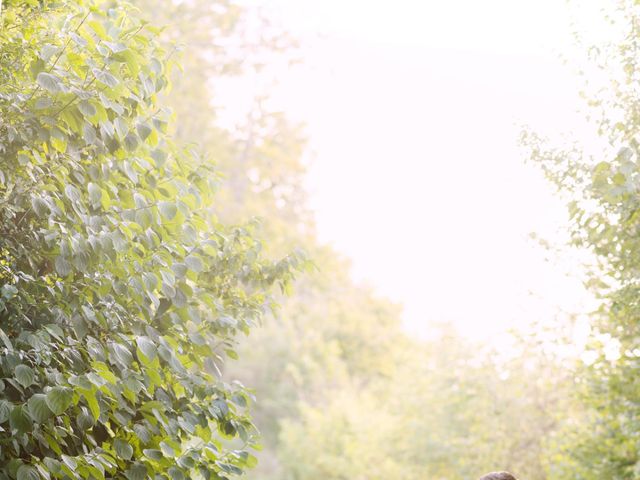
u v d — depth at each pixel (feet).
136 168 21.06
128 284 19.24
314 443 100.17
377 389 104.94
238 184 116.06
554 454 43.19
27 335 16.99
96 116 18.45
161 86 21.07
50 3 20.15
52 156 18.85
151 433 20.04
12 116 18.11
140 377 18.72
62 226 18.19
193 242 21.66
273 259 25.03
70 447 19.30
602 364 30.25
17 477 16.52
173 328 21.61
